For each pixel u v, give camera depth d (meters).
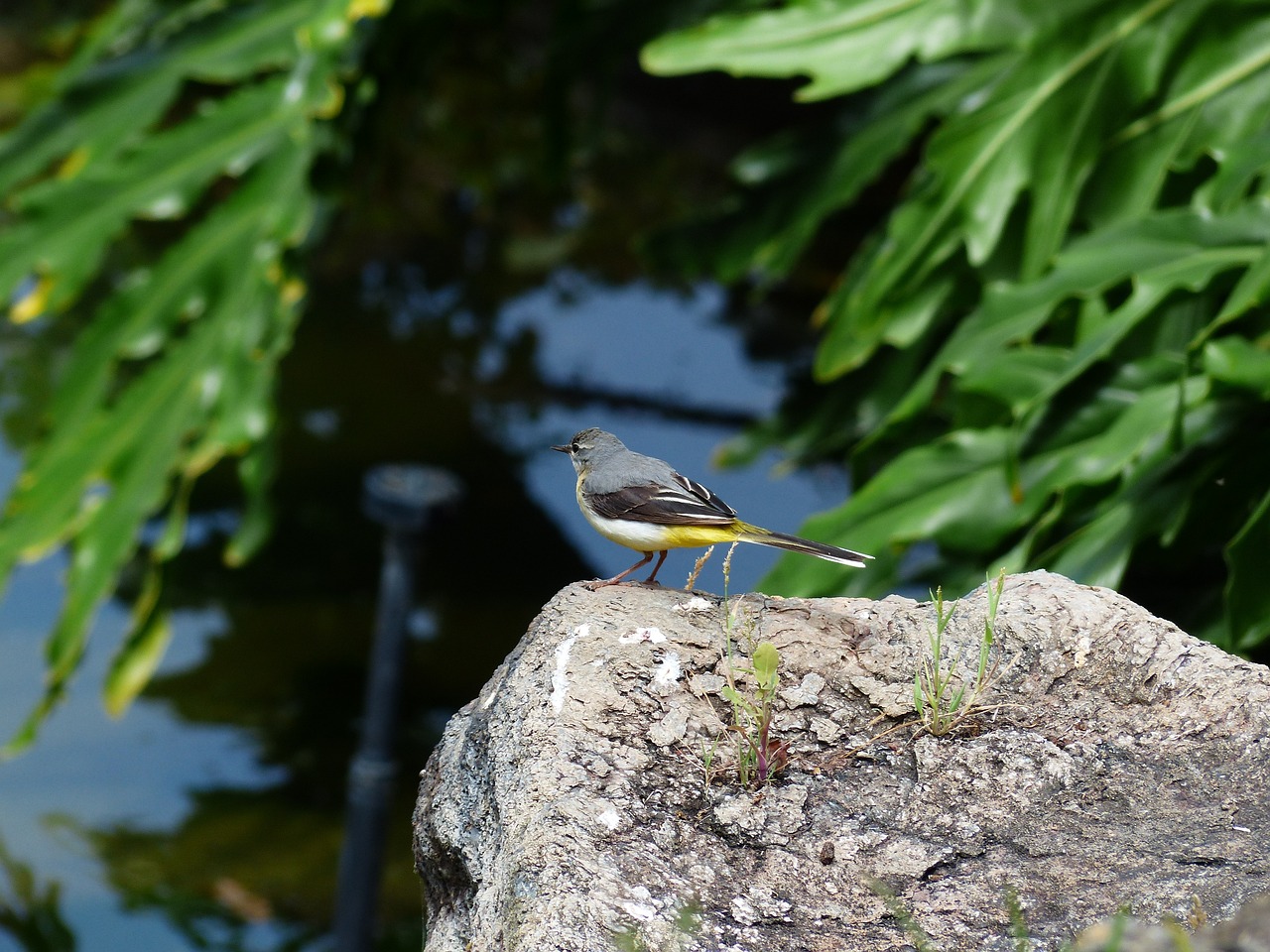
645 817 4.19
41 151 12.80
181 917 12.16
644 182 25.70
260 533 11.95
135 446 12.03
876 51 10.56
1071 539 8.10
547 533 18.81
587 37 16.52
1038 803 4.36
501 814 4.26
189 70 12.80
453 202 26.06
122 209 12.26
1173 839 4.17
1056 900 3.98
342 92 13.73
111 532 11.90
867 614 5.01
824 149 12.57
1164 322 8.70
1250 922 3.53
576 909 3.80
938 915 3.97
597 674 4.61
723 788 4.34
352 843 11.97
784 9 10.91
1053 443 8.35
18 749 11.78
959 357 8.96
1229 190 8.80
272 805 13.66
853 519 8.66
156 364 12.20
